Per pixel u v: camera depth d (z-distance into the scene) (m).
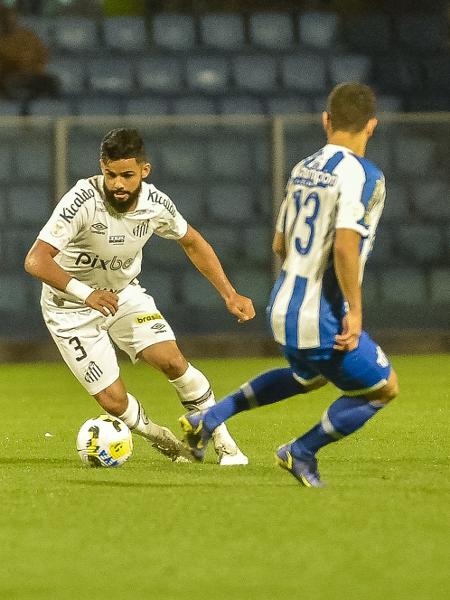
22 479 19.12
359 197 16.50
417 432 25.19
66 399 33.09
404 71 51.56
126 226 20.27
